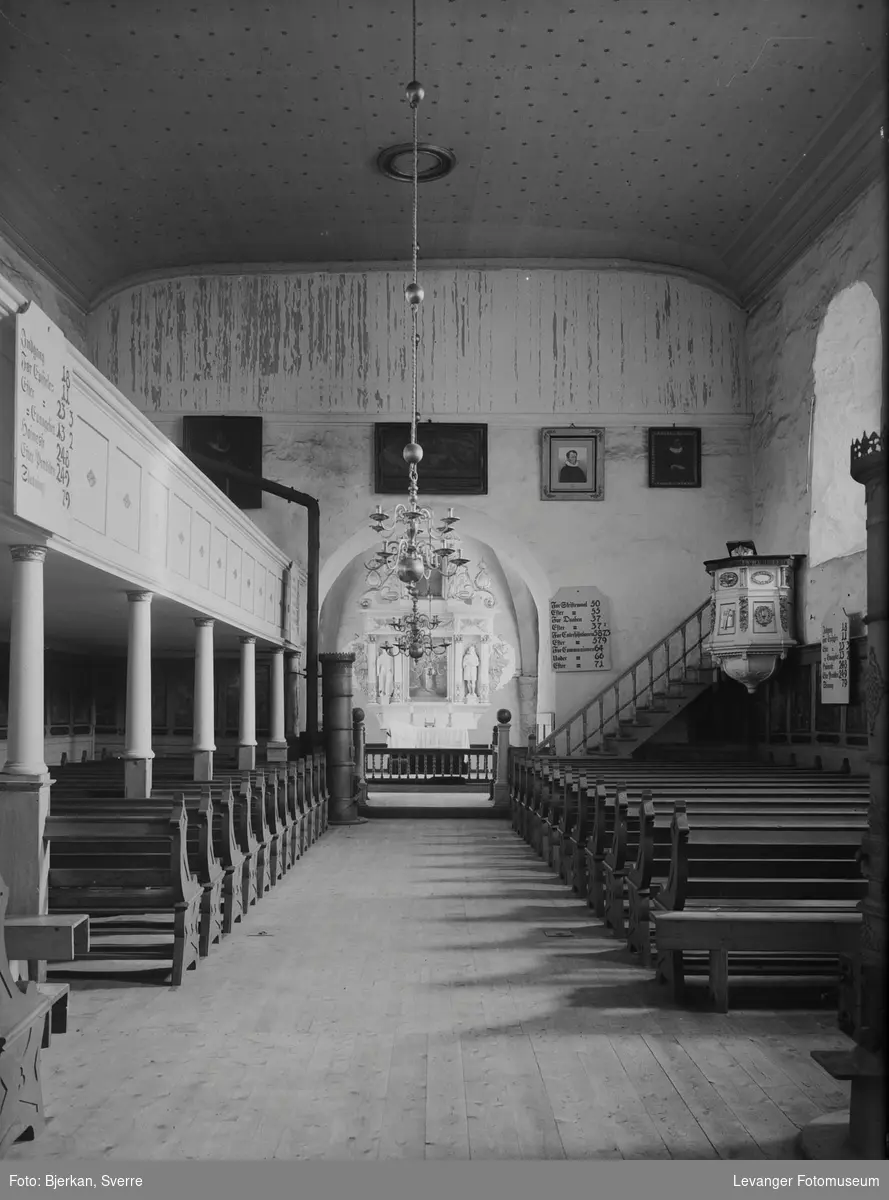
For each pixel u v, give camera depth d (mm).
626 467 19891
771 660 16625
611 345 19922
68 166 15547
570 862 11297
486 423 19844
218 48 13000
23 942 5719
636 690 19547
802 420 17234
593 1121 4684
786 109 14297
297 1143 4441
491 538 21062
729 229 17938
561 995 6816
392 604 27266
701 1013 6398
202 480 11148
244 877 9656
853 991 5988
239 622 13797
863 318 15570
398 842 15102
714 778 12438
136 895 7172
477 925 9109
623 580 19781
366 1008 6520
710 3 12203
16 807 6734
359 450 19797
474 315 19922
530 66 13469
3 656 14820
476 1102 4918
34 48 12922
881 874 3965
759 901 7113
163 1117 4730
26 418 6316
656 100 14250
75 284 18719
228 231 18344
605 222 18219
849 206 15570
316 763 15930
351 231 18516
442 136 15234
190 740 19703
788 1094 5023
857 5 12133
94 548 7789
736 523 19734
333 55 13188
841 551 15938
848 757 14703
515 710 27625
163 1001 6668
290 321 19828
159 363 19719
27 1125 4426
